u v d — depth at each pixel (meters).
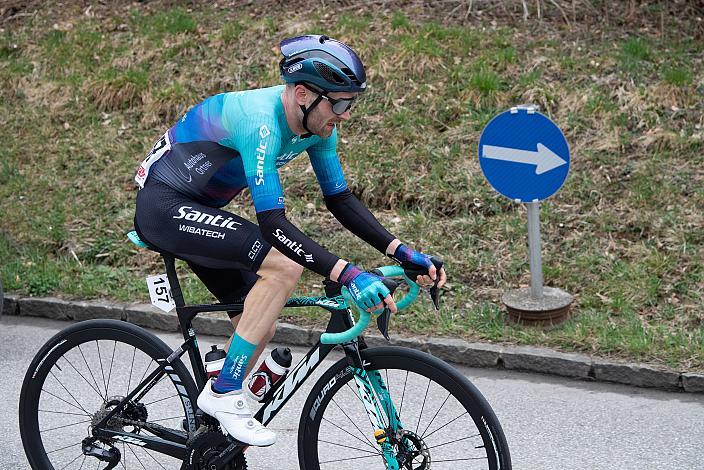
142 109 10.75
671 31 10.82
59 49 11.82
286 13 11.93
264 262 4.24
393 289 3.99
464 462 5.48
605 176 8.80
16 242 8.93
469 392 4.23
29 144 10.45
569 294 7.35
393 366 4.36
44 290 8.16
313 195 9.19
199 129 4.40
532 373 6.75
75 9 12.76
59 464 5.45
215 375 4.49
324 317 7.42
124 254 8.68
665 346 6.68
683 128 9.23
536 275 7.20
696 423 5.87
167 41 11.63
